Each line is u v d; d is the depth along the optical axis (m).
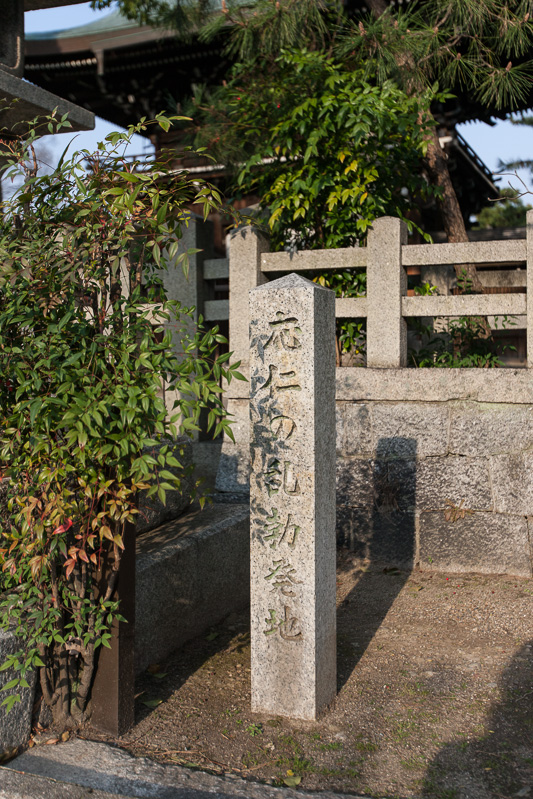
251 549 3.06
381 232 5.07
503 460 4.75
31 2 4.87
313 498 2.93
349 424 5.18
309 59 5.62
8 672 2.65
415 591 4.59
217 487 5.69
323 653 3.07
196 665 3.62
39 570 2.67
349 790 2.53
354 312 5.21
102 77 11.55
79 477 2.63
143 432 2.50
